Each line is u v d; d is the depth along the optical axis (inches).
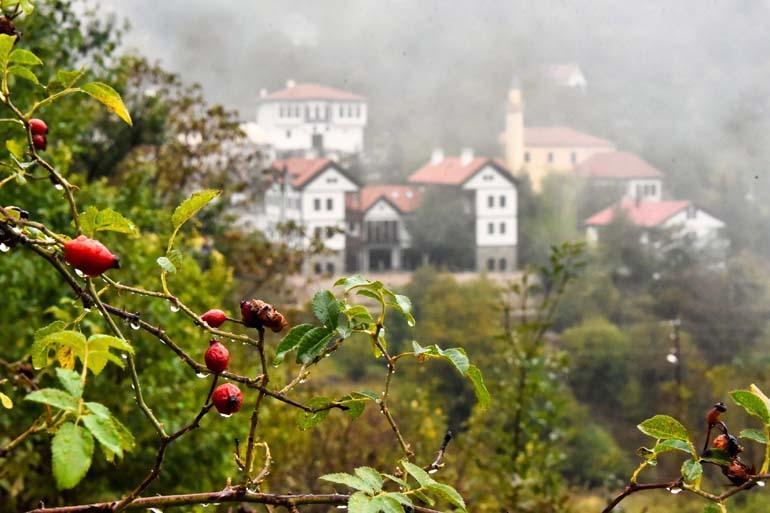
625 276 1418.6
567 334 1264.8
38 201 243.0
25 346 226.8
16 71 54.8
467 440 265.0
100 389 247.6
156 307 266.2
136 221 306.0
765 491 486.9
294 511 49.6
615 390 1206.9
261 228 626.2
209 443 265.7
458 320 1172.5
